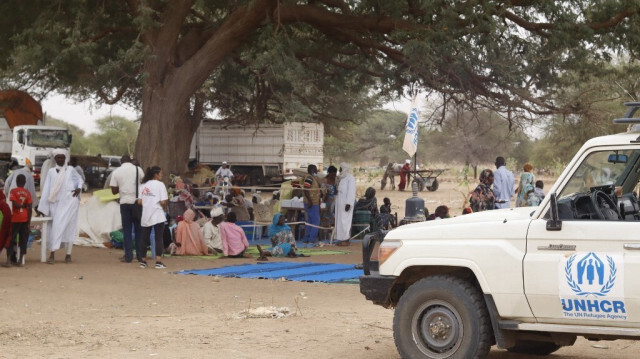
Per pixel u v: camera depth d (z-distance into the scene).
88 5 26.70
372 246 8.08
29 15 26.78
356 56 31.36
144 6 23.48
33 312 10.92
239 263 16.89
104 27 28.14
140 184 16.59
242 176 44.41
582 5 23.66
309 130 45.06
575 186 7.60
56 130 43.19
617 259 6.69
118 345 8.71
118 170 16.53
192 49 27.05
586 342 9.37
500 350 8.88
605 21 23.48
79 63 25.78
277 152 44.22
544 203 7.14
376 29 25.42
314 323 10.13
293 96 33.22
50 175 16.16
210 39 25.27
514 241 7.14
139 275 14.89
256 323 10.09
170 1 24.70
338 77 33.75
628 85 25.59
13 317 10.48
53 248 16.12
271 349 8.54
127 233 16.66
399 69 26.88
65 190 16.19
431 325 7.44
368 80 32.47
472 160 77.62
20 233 15.51
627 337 6.83
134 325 9.97
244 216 21.98
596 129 25.88
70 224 16.33
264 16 25.05
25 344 8.75
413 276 7.86
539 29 24.50
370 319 10.50
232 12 26.92
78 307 11.45
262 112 38.94
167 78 24.97
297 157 44.59
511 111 25.70
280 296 12.66
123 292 12.91
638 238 6.65
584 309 6.84
